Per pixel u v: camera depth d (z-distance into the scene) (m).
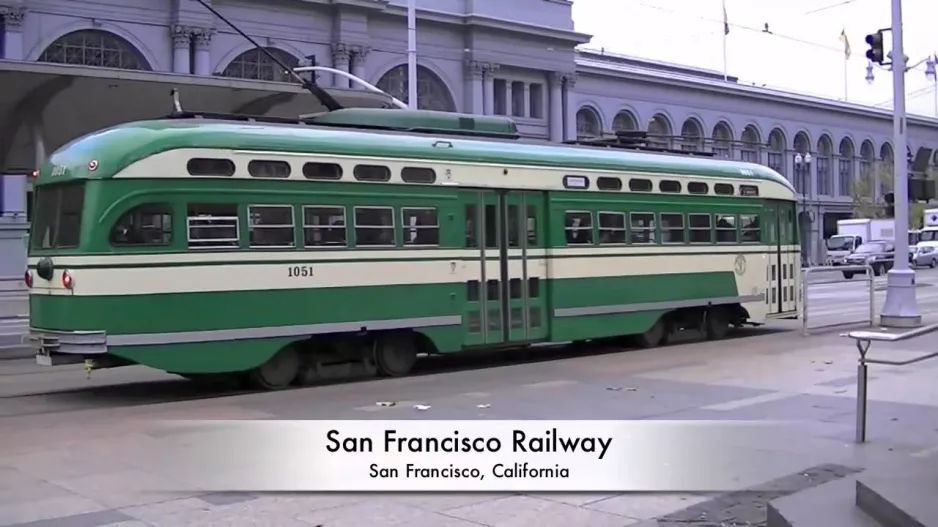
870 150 78.62
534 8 50.84
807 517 6.44
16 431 10.30
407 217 14.41
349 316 13.71
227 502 7.55
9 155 23.81
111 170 11.91
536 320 16.06
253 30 41.38
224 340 12.55
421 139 14.79
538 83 51.78
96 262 11.80
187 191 12.34
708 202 19.22
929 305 28.48
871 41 20.72
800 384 13.20
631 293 17.56
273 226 13.03
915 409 11.22
